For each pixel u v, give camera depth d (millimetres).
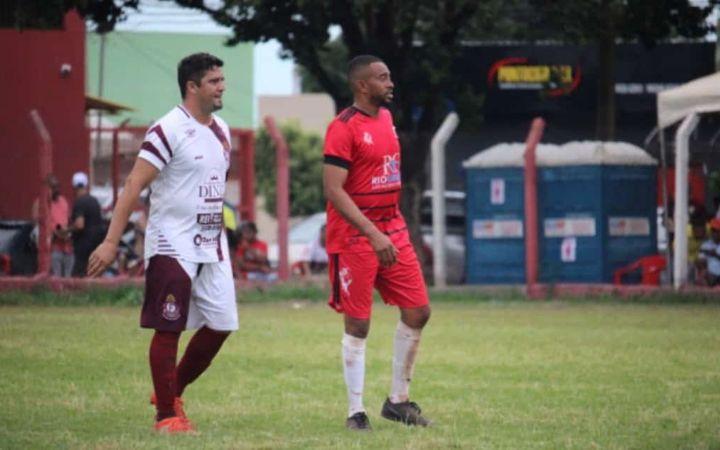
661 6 78562
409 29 77938
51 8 73250
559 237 67000
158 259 25938
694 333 47281
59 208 68812
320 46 76938
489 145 115750
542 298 63594
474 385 33750
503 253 68562
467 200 69250
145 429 26453
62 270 67562
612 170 66312
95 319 51469
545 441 25297
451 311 57875
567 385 33688
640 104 115562
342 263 26984
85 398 30656
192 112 26062
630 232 66750
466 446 24594
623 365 37844
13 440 24891
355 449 24141
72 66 83500
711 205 69000
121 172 92062
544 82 111938
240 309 59094
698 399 31172
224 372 36031
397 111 79250
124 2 76812
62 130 82312
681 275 61812
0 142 74875
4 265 67750
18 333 45156
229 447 24172
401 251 27406
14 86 83250
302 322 51500
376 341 44500
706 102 60656
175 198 25906
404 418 27719
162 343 26078
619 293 62719
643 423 27594
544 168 67188
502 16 96375
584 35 80312
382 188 27156
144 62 138625
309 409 29641
